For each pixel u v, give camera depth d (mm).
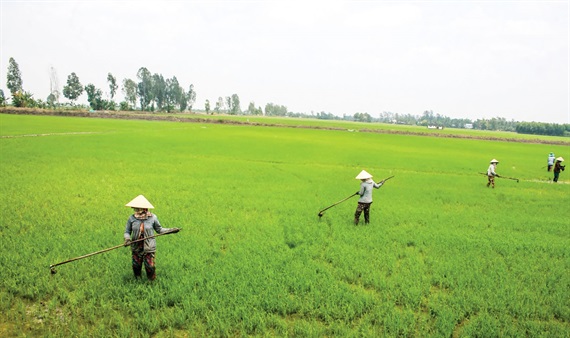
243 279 9188
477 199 21016
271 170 29312
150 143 43531
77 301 7902
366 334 7082
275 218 15094
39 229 12234
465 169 35719
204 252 10922
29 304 7930
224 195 19125
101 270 9234
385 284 9141
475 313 8156
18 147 33031
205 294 8328
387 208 17781
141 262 8812
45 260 9664
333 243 12141
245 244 11750
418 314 7902
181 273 9352
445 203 19891
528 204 20219
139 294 8336
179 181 22547
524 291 8984
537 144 88250
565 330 7391
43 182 19812
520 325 7621
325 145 54719
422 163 38719
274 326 7438
